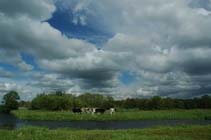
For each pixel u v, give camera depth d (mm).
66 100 90438
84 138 25016
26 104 113875
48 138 24719
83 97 111938
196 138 27047
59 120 58719
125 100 113938
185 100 111188
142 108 105625
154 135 28391
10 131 26953
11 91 101062
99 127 44844
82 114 64812
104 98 112625
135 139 24453
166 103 107438
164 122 55312
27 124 48719
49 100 89312
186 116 67188
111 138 25312
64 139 24438
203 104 110062
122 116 63594
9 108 99250
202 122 55312
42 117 60688
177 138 25672
